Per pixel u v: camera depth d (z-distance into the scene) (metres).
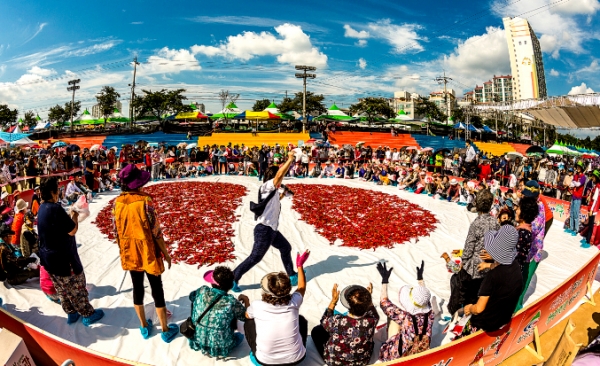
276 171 6.30
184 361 4.55
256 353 4.24
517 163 20.80
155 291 4.78
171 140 45.91
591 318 6.16
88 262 7.67
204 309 4.46
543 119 28.47
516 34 90.38
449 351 3.98
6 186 15.52
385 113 70.19
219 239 9.12
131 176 4.57
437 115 78.38
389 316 4.50
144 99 58.50
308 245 9.02
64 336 5.04
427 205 14.03
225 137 45.22
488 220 5.15
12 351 3.92
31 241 6.80
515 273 4.22
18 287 6.41
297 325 4.29
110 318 5.49
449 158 24.27
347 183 19.23
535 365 4.96
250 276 7.03
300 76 51.47
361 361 4.24
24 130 60.62
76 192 13.64
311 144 27.20
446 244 9.32
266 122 55.06
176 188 16.33
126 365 3.54
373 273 7.38
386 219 11.27
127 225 4.50
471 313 4.62
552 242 9.84
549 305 5.38
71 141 45.38
